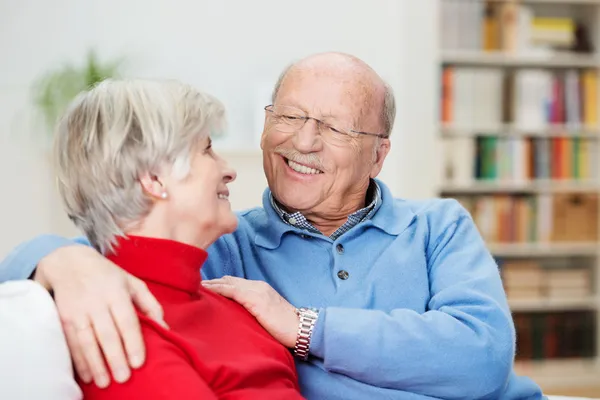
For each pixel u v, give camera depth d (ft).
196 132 4.37
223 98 14.94
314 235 5.78
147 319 4.00
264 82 14.89
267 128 5.93
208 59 14.89
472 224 6.24
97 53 14.58
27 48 14.44
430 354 5.07
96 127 4.25
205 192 4.43
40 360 3.67
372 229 5.91
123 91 4.34
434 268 5.88
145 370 3.81
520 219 14.76
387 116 6.15
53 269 4.09
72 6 14.53
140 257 4.28
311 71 5.87
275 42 15.05
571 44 14.80
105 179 4.22
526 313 15.19
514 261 15.25
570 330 15.17
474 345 5.15
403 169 14.24
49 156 13.67
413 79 14.14
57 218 13.80
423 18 14.06
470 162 14.57
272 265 5.74
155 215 4.34
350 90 5.82
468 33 14.46
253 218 6.12
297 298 5.63
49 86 13.21
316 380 5.27
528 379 6.01
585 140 14.89
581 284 14.98
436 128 14.24
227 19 14.92
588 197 14.97
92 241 4.42
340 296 5.62
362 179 5.97
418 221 6.05
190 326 4.33
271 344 4.77
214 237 4.63
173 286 4.34
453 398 5.21
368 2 15.20
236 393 4.18
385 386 5.18
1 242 13.79
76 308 3.88
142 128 4.23
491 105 14.66
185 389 3.76
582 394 14.55
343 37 15.16
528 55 14.56
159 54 14.78
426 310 5.74
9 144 13.99
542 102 14.76
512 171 14.71
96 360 3.82
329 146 5.74
